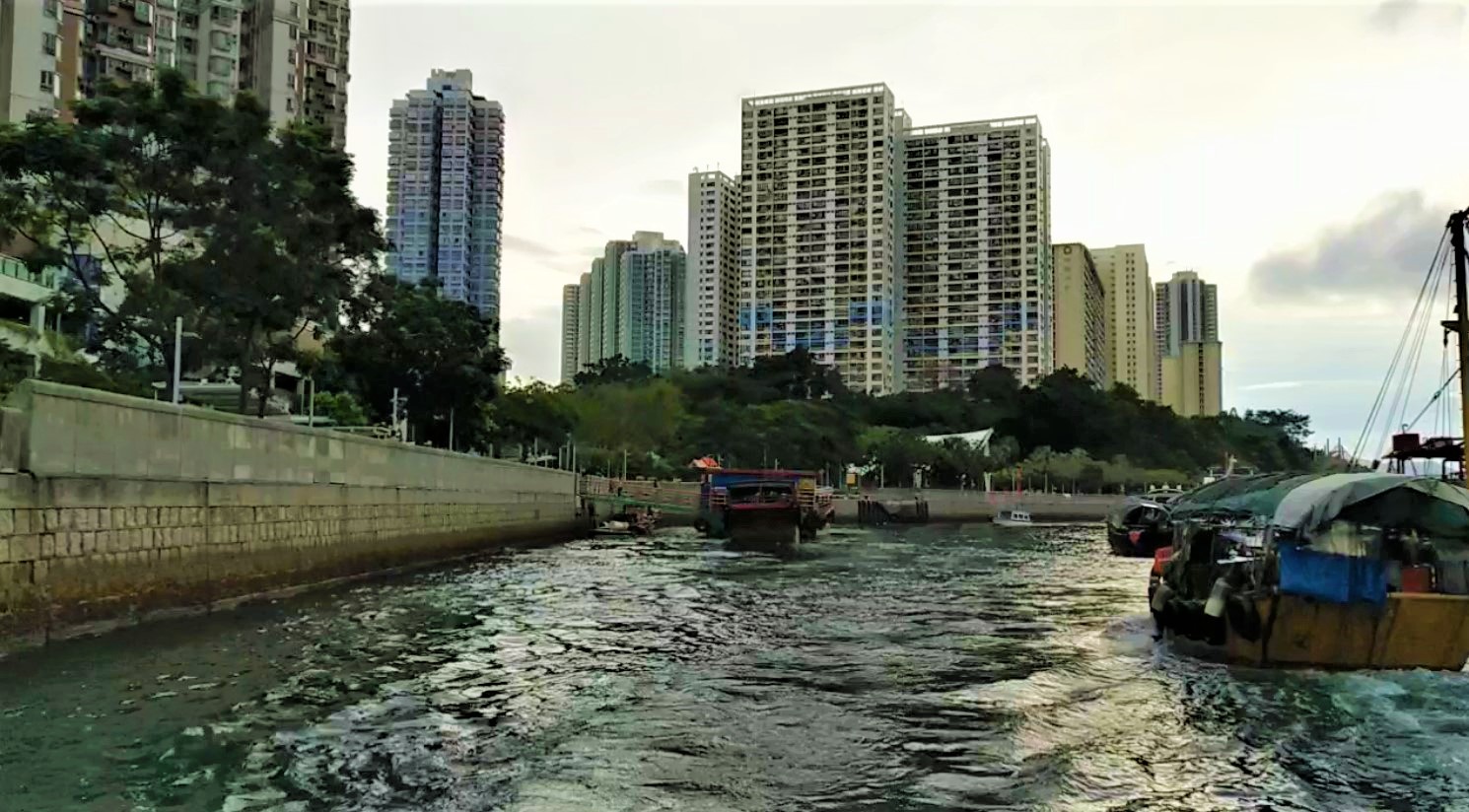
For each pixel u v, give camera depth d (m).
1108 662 15.55
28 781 8.82
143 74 63.16
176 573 19.69
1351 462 31.86
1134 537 43.31
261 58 77.38
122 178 31.12
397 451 33.09
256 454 23.27
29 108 54.91
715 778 9.20
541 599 23.86
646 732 10.86
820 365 130.62
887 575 31.75
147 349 37.78
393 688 13.03
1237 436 140.75
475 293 100.56
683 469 87.38
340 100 86.12
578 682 13.63
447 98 99.88
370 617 20.12
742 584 28.11
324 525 27.22
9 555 14.88
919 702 12.57
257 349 36.72
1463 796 9.03
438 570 33.25
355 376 52.97
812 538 53.59
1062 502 104.25
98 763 9.40
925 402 126.81
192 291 32.06
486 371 56.19
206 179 32.09
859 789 8.96
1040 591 27.23
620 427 89.88
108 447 17.44
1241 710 12.25
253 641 16.72
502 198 102.69
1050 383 127.94
